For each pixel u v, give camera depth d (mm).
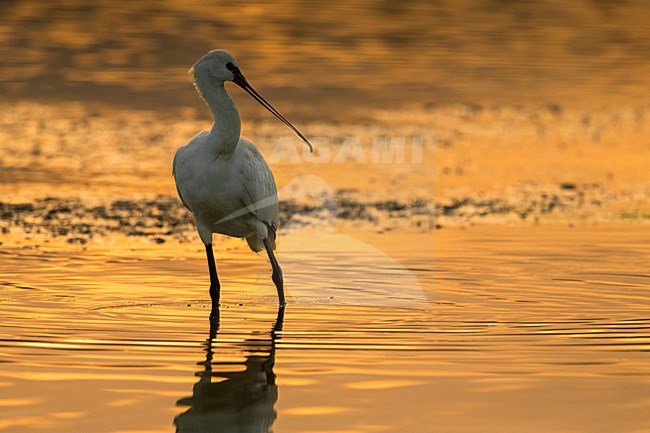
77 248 15398
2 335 10719
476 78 36250
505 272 14070
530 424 8336
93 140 26453
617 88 35656
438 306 12250
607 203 19922
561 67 38125
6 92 32688
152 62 36625
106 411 8562
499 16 44938
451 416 8492
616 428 8273
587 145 27094
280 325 11367
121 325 11266
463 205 19594
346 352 10281
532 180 22453
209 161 12320
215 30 40656
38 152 24672
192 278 13766
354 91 33656
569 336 10867
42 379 9328
